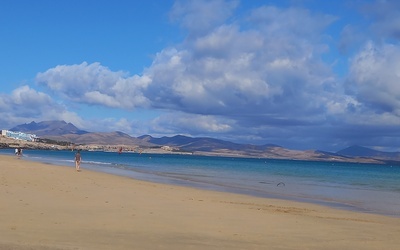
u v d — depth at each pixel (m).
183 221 15.00
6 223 12.57
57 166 53.34
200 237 12.31
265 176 58.28
